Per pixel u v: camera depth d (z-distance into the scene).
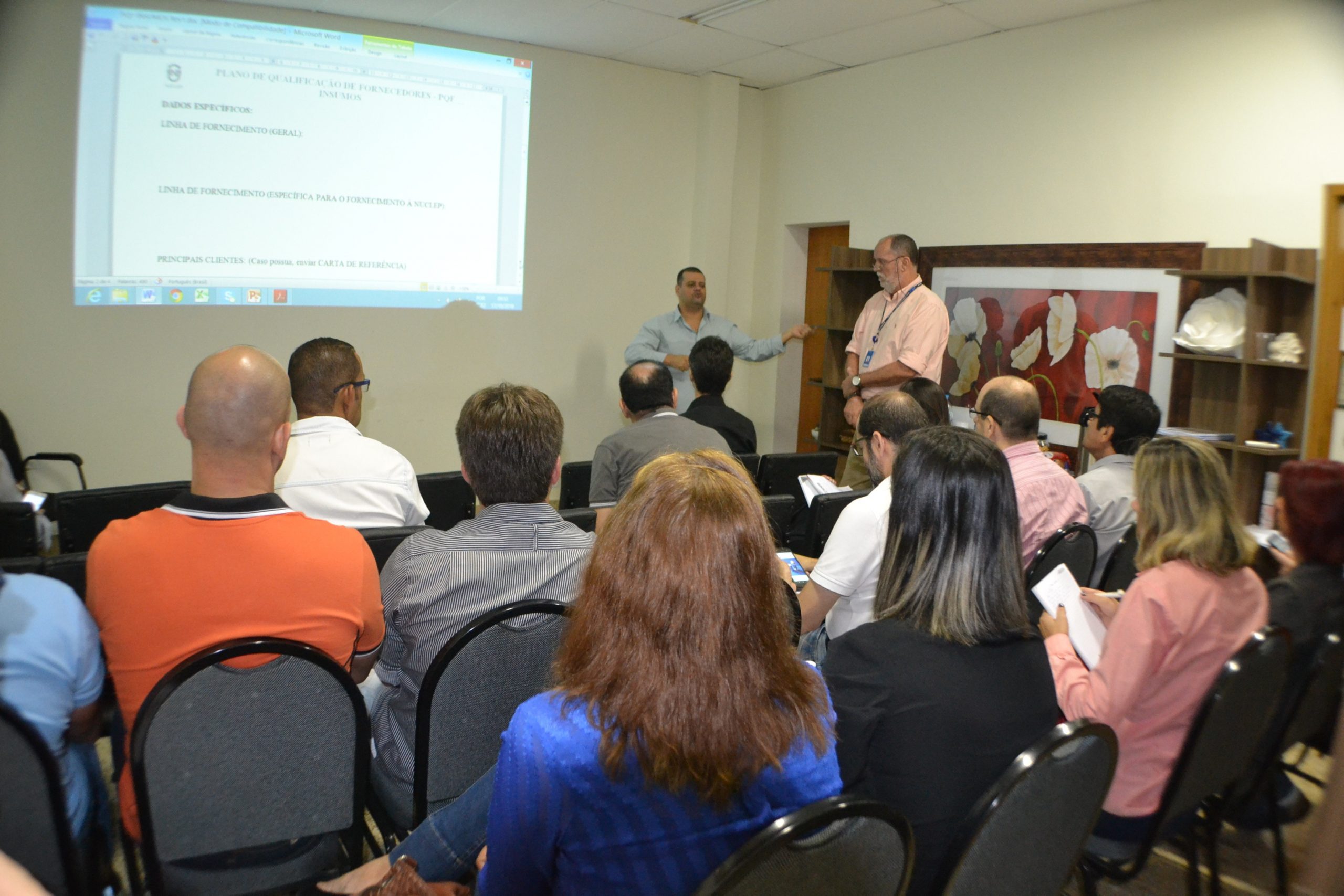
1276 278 3.25
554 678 0.87
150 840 1.21
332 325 4.71
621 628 0.81
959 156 4.66
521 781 0.80
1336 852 1.26
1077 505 2.32
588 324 5.61
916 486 1.19
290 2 4.29
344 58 4.54
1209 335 3.40
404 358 4.96
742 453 3.62
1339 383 3.12
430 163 4.87
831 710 0.95
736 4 4.21
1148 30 3.77
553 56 5.18
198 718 1.20
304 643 1.26
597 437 5.78
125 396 4.25
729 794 0.80
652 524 0.83
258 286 4.48
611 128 5.48
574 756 0.79
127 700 1.29
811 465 3.46
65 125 3.97
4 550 2.32
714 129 5.71
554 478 1.52
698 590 0.80
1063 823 1.09
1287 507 1.91
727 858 0.81
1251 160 3.46
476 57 4.91
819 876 0.82
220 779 1.24
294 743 1.28
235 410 1.29
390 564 1.48
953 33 4.44
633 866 0.81
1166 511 1.59
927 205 4.87
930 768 1.09
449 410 5.16
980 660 1.13
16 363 4.00
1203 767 1.50
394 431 4.99
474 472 1.48
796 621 1.77
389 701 1.57
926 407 2.79
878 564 1.86
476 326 5.17
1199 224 3.64
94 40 3.98
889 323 4.43
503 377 5.32
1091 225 4.05
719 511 0.82
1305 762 2.63
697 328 5.23
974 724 1.10
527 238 5.28
